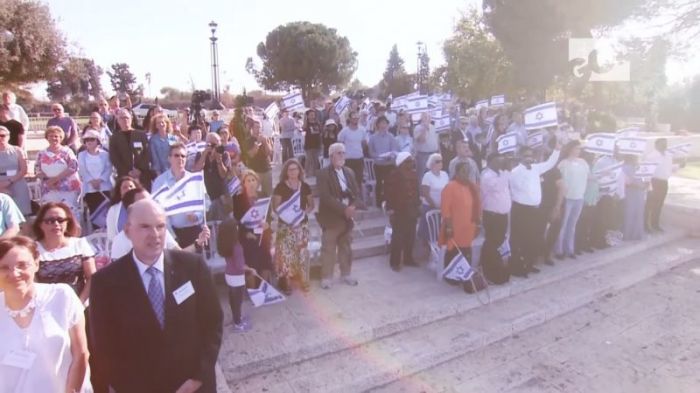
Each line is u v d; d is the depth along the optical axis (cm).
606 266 842
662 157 985
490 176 689
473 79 2872
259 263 605
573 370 544
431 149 986
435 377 521
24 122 885
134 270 280
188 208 483
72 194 675
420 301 636
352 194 664
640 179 923
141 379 281
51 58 1930
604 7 1892
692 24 1410
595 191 840
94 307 275
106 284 275
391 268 755
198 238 509
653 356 578
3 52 1722
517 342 601
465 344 565
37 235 386
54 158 664
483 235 830
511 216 727
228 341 522
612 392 506
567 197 792
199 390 293
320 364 512
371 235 877
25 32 1789
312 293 654
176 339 285
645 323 662
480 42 2833
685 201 1141
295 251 629
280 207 618
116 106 1206
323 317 581
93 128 875
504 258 736
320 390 467
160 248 278
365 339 552
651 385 520
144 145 711
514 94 2847
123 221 454
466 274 662
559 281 764
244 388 466
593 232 885
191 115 1502
